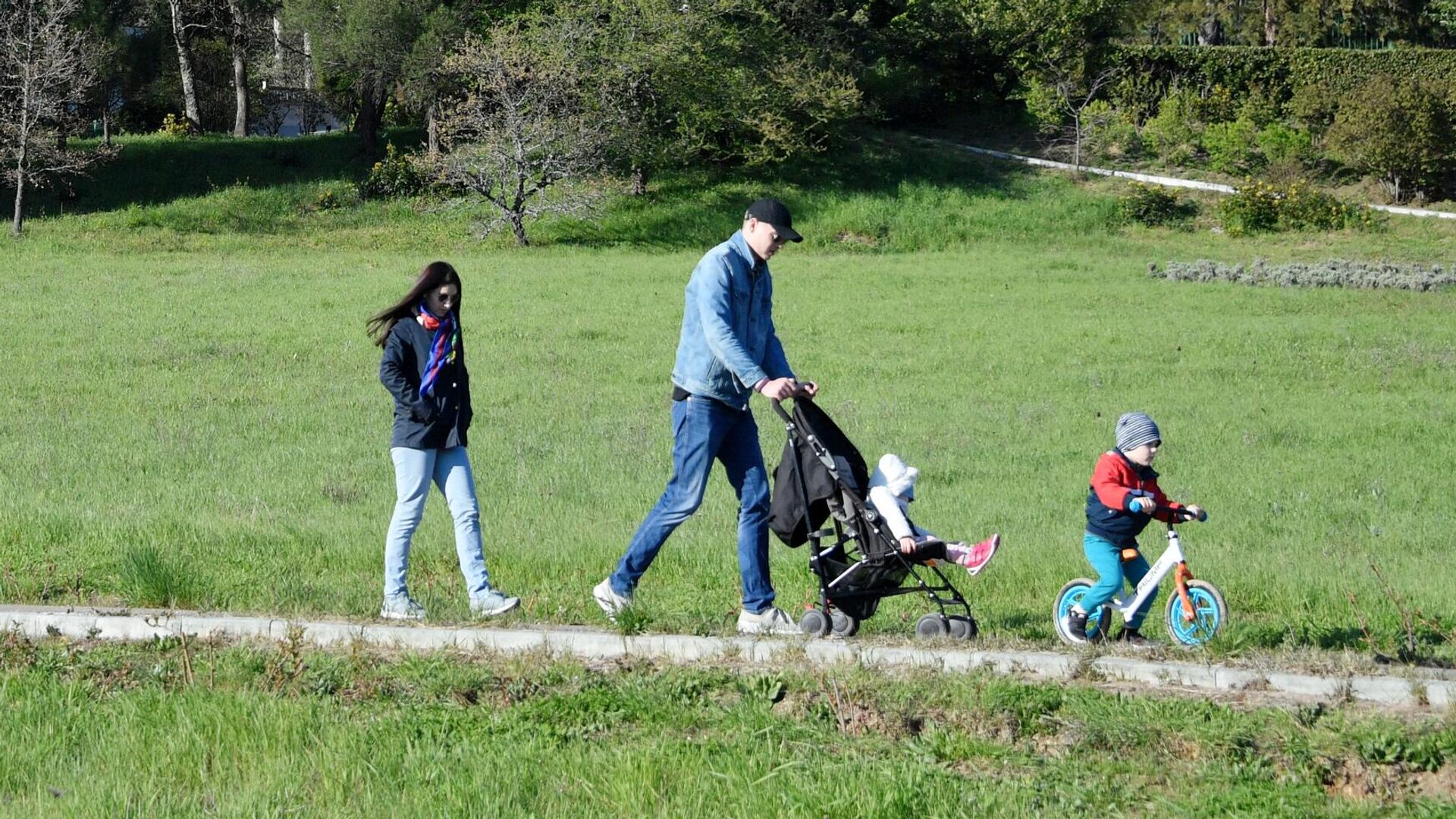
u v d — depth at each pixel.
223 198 159.62
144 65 172.00
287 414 68.56
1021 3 186.50
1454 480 56.22
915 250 151.12
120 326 94.94
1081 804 20.17
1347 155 159.00
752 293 27.56
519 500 49.59
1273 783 20.95
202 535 39.78
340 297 109.56
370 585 34.50
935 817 19.31
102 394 72.94
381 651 26.47
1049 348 90.56
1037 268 131.12
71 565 34.81
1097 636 29.81
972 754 22.06
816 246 152.12
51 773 20.72
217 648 26.56
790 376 28.03
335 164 175.88
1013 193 164.38
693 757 21.27
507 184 153.12
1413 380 80.50
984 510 48.84
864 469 28.20
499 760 21.02
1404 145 153.00
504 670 25.11
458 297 29.00
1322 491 53.84
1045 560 39.38
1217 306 108.25
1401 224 150.12
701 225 156.25
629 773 20.42
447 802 19.58
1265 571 38.38
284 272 125.06
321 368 82.69
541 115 152.25
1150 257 141.75
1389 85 157.00
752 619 28.11
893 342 93.19
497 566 37.94
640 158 159.50
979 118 195.88
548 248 148.75
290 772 20.69
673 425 28.06
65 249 139.62
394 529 28.97
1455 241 142.62
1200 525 47.47
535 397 74.25
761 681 24.02
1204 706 23.31
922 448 61.50
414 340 28.73
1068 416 69.94
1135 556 29.75
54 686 24.19
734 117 163.25
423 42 154.25
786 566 37.75
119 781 20.16
